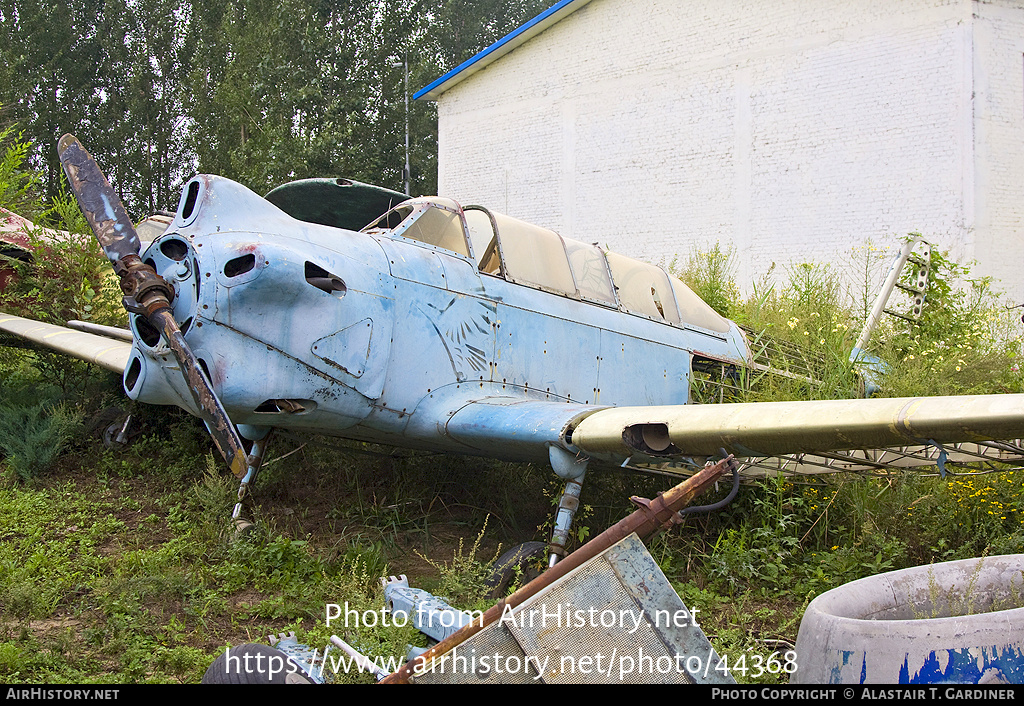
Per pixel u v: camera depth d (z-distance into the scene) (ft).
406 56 84.12
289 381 14.70
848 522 17.80
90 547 15.83
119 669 11.29
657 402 22.02
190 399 14.98
